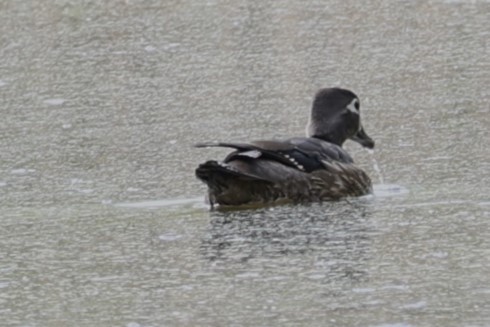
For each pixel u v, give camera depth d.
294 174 15.28
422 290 11.78
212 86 22.42
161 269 12.88
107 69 24.12
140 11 28.59
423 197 15.23
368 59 23.53
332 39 25.16
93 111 21.25
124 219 14.93
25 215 15.35
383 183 16.17
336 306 11.48
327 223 14.28
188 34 26.31
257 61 23.94
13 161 18.31
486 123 18.81
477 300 11.45
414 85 21.56
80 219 15.03
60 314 11.68
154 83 22.91
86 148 18.86
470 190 15.41
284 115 20.22
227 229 14.23
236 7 28.30
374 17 26.64
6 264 13.34
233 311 11.49
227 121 20.03
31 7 29.44
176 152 18.34
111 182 16.84
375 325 10.95
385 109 20.12
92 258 13.40
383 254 12.94
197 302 11.80
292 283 12.18
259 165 15.18
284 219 14.57
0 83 23.61
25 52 25.78
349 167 15.72
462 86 21.22
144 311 11.63
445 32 25.05
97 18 28.20
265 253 13.21
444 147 17.64
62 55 25.38
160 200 15.81
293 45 24.89
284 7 27.98
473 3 27.17
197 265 12.94
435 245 13.16
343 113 16.50
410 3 27.56
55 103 21.98
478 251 12.88
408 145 17.91
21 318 11.62
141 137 19.36
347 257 12.90
